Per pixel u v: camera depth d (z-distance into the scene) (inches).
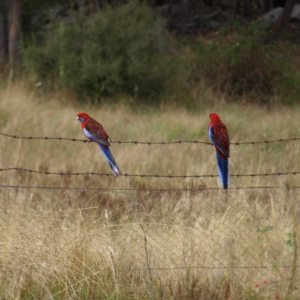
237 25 2260.1
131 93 1680.6
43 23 2187.5
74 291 458.0
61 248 490.0
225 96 1732.3
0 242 491.2
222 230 538.6
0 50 1996.8
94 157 955.3
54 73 1700.3
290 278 462.3
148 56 1688.0
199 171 868.6
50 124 1210.0
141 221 558.9
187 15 2438.5
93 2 2122.3
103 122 1310.3
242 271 487.8
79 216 534.6
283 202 618.5
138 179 845.8
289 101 1700.3
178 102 1664.6
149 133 1206.3
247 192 658.8
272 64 1797.5
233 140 1123.3
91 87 1643.7
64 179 821.2
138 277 487.2
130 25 1688.0
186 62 1866.4
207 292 469.7
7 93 1444.4
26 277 473.4
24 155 946.7
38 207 617.0
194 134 1208.8
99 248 499.2
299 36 2284.7
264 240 519.5
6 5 2110.0
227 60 1820.9
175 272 486.6
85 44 1667.1
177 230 539.5
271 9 2687.0
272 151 1018.7
